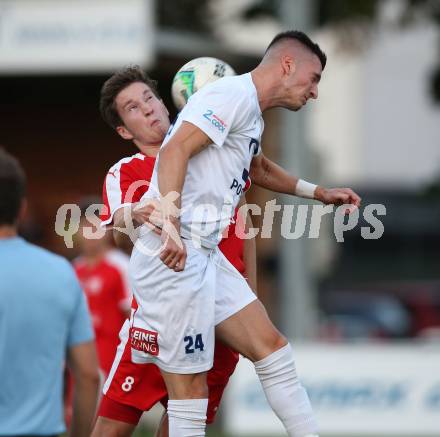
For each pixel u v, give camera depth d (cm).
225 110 1477
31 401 1365
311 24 4600
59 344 1399
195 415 1526
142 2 3938
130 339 1596
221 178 1516
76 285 1438
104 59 3959
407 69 11219
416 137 11650
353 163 11112
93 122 5556
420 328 6906
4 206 1380
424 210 10456
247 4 4866
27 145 5566
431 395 3338
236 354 1753
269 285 5050
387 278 10369
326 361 3359
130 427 1747
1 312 1358
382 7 4931
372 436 3334
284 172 1739
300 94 1554
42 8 3978
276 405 1561
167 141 1475
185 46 4188
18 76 5094
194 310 1498
